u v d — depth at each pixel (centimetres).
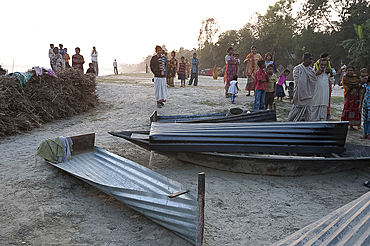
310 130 531
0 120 750
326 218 287
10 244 308
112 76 2772
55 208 390
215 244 323
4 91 788
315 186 482
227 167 516
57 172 498
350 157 535
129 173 440
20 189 437
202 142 512
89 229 348
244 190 459
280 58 6531
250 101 1282
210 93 1557
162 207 327
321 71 695
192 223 303
